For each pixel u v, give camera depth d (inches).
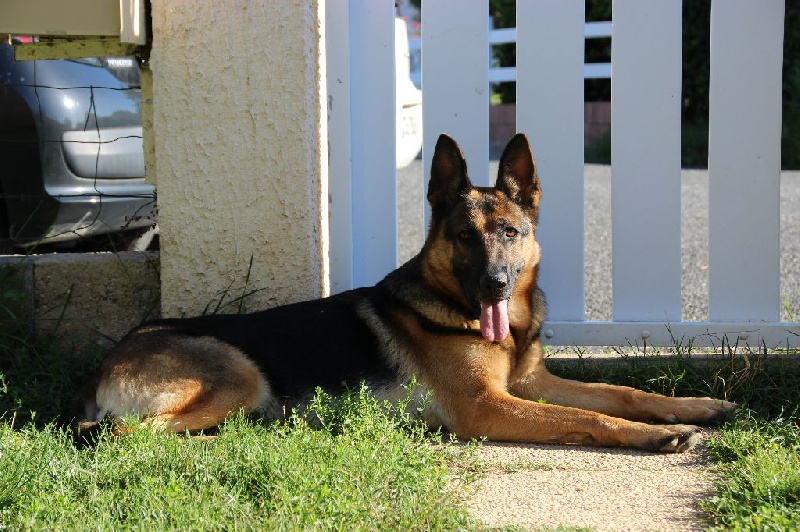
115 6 198.8
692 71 742.5
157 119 202.7
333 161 213.3
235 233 205.0
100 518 119.6
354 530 116.1
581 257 210.1
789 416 171.3
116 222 258.7
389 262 217.9
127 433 154.3
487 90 208.2
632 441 163.5
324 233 208.1
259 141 201.2
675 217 204.5
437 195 189.2
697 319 261.0
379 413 160.4
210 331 183.5
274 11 196.4
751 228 202.5
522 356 187.6
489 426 174.1
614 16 200.2
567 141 206.2
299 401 179.5
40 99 244.7
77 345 214.8
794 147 687.1
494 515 130.6
